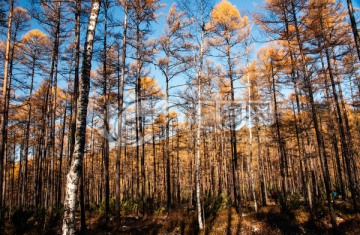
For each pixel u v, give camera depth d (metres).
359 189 15.16
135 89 15.88
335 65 13.79
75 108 10.12
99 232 8.85
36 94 18.14
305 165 12.67
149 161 31.06
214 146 23.41
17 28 14.07
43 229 9.25
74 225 4.53
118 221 10.38
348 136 14.18
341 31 10.93
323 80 12.34
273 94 16.27
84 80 5.24
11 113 16.94
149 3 11.62
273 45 15.15
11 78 12.41
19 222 9.84
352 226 9.35
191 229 9.27
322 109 12.08
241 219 11.05
